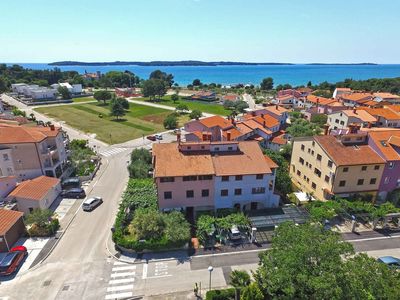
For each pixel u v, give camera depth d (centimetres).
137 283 3203
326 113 11544
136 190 4891
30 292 3061
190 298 3009
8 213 3900
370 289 2177
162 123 11425
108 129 10288
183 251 3725
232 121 8081
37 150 5309
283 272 2362
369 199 4769
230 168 4375
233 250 3747
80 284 3178
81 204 4900
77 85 18925
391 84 19062
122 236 3775
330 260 2314
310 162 5300
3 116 8000
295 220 4184
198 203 4434
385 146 4778
